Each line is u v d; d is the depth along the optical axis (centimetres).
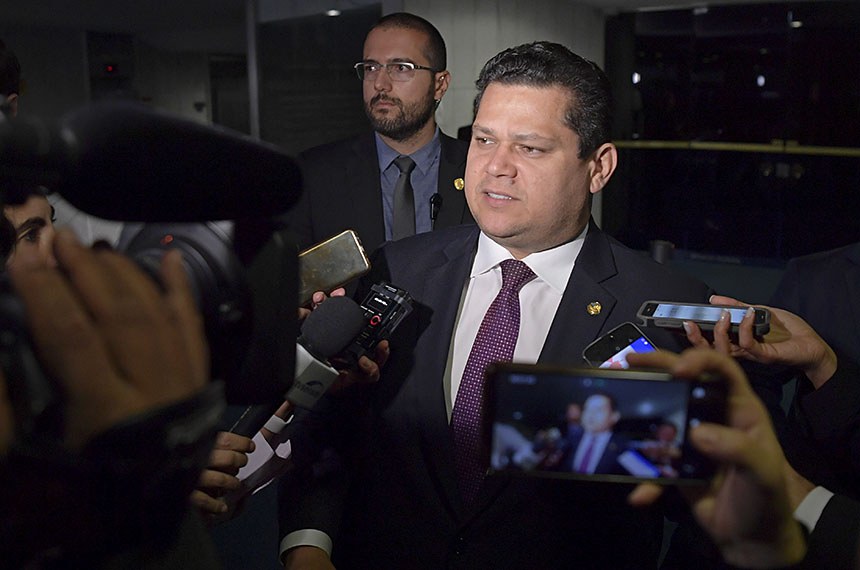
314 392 101
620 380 66
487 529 111
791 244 802
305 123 764
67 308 41
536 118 112
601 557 110
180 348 45
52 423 43
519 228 117
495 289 126
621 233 878
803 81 766
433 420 118
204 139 50
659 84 830
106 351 42
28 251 46
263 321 67
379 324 111
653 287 123
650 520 113
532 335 121
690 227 848
